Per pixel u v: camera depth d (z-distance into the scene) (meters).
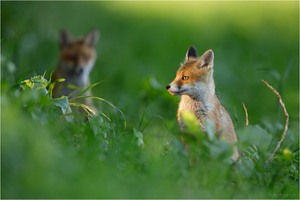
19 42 19.81
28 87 10.78
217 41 28.58
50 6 27.67
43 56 21.23
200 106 12.62
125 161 9.69
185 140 10.17
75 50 18.81
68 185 8.13
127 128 13.11
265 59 24.70
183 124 12.64
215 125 12.22
